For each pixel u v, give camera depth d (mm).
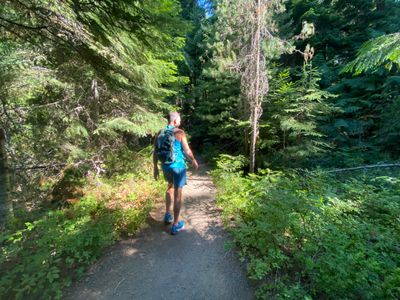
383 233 3512
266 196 3975
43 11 2703
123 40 3146
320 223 3387
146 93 5879
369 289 2225
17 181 5086
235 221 3947
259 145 8273
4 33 3127
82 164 5637
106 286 2578
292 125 7102
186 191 6086
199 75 14188
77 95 5582
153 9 3076
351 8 11750
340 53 11914
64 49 3461
